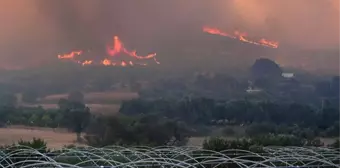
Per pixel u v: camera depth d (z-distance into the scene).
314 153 37.88
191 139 55.56
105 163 36.81
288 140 51.31
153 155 38.84
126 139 54.25
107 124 54.78
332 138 54.97
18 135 51.50
